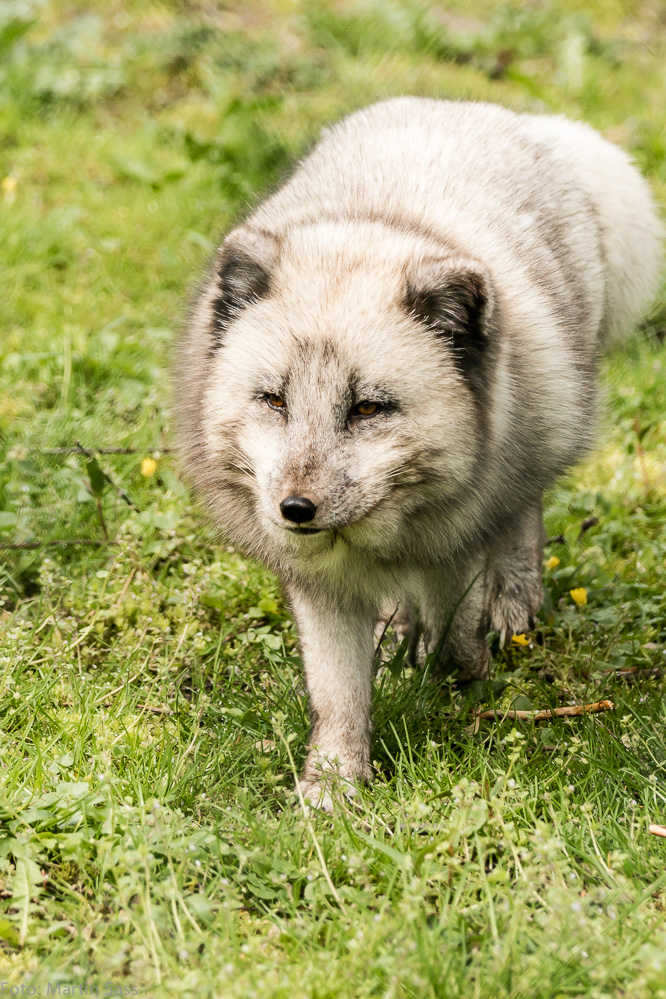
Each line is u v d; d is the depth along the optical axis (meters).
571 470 8.88
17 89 16.81
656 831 6.07
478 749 6.97
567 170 9.43
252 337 6.57
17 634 7.71
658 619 8.66
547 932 5.35
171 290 12.83
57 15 19.42
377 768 7.09
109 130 16.45
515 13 20.97
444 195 7.85
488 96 15.40
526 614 8.79
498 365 6.76
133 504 9.56
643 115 17.61
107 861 5.86
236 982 5.07
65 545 9.18
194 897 5.65
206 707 7.34
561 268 8.55
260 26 20.08
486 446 6.80
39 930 5.42
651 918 5.60
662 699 7.54
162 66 18.11
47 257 13.24
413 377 6.38
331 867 6.09
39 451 9.82
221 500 7.28
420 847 6.04
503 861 6.09
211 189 14.60
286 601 7.64
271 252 6.67
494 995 5.08
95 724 7.12
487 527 7.32
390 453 6.42
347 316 6.36
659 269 10.91
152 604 8.55
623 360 12.09
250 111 15.50
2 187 14.47
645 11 22.06
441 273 6.38
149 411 10.52
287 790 6.77
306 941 5.50
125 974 5.46
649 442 11.16
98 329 12.16
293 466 6.26
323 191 8.02
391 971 5.14
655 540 9.91
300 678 7.78
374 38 19.66
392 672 7.62
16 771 6.50
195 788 6.62
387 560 7.02
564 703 7.86
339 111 13.30
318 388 6.33
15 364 11.19
